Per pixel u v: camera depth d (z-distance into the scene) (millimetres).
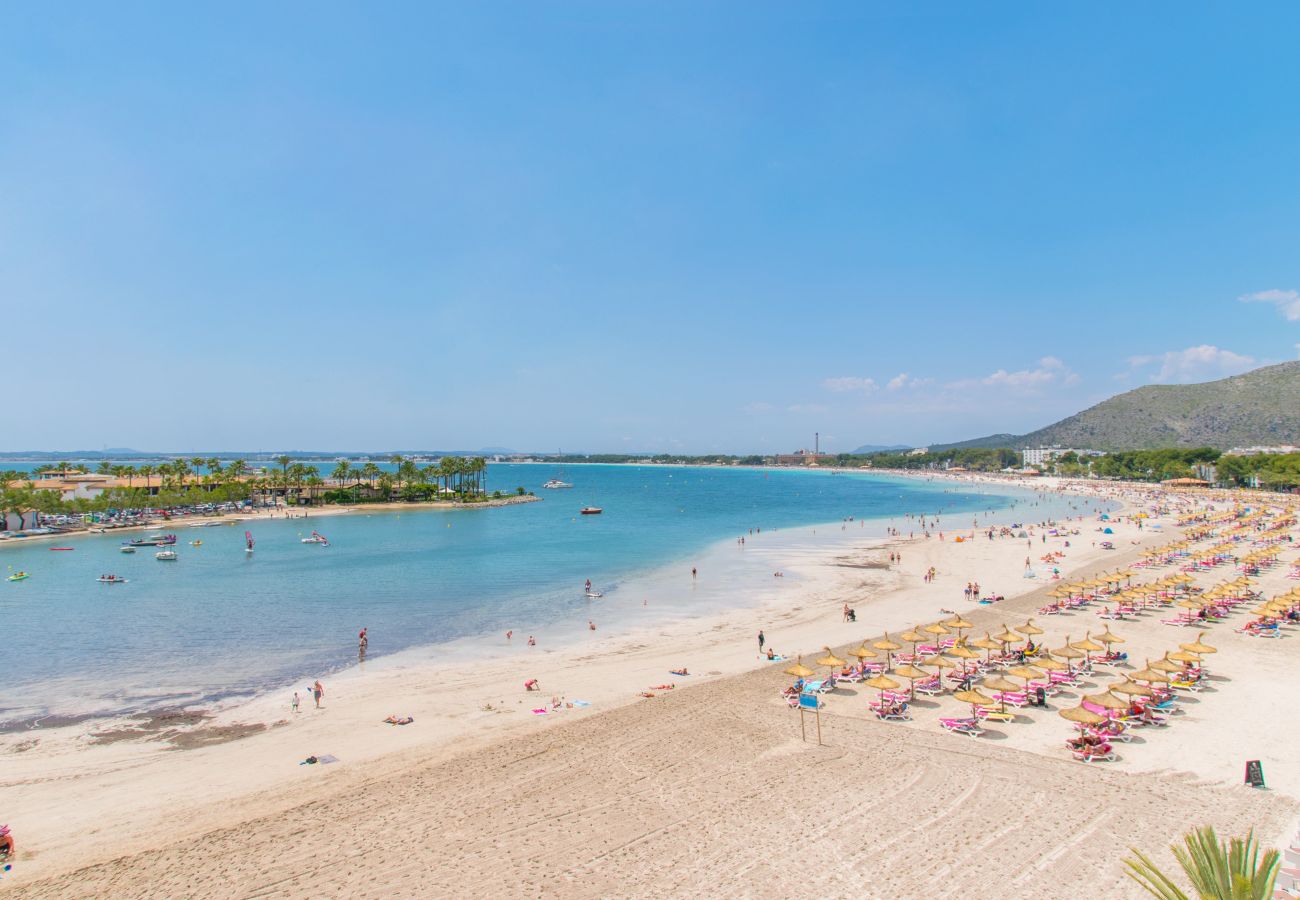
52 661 42469
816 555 89250
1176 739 27750
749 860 19172
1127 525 118125
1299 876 16094
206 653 44125
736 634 48250
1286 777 24281
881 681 31000
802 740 27969
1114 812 21562
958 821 21141
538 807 22578
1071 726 29500
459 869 19031
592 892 17859
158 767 26984
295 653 44062
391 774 25641
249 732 30812
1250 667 37156
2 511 119062
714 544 101875
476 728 30531
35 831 21922
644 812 22094
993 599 58438
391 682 37875
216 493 158250
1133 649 41438
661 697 33688
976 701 28562
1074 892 17391
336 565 82562
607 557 88625
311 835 21109
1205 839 9906
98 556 92250
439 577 73500
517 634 48969
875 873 18438
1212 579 63781
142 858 19984
